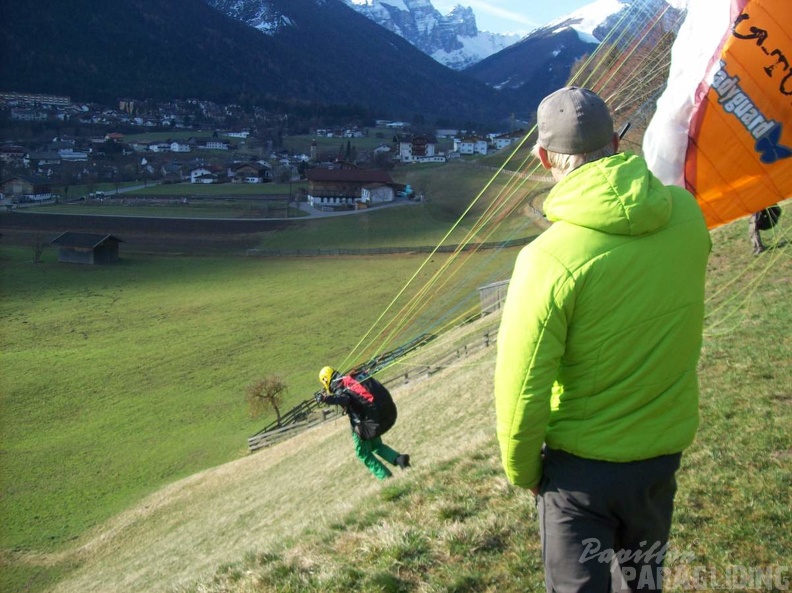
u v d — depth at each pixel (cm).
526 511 525
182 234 9881
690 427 272
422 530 522
